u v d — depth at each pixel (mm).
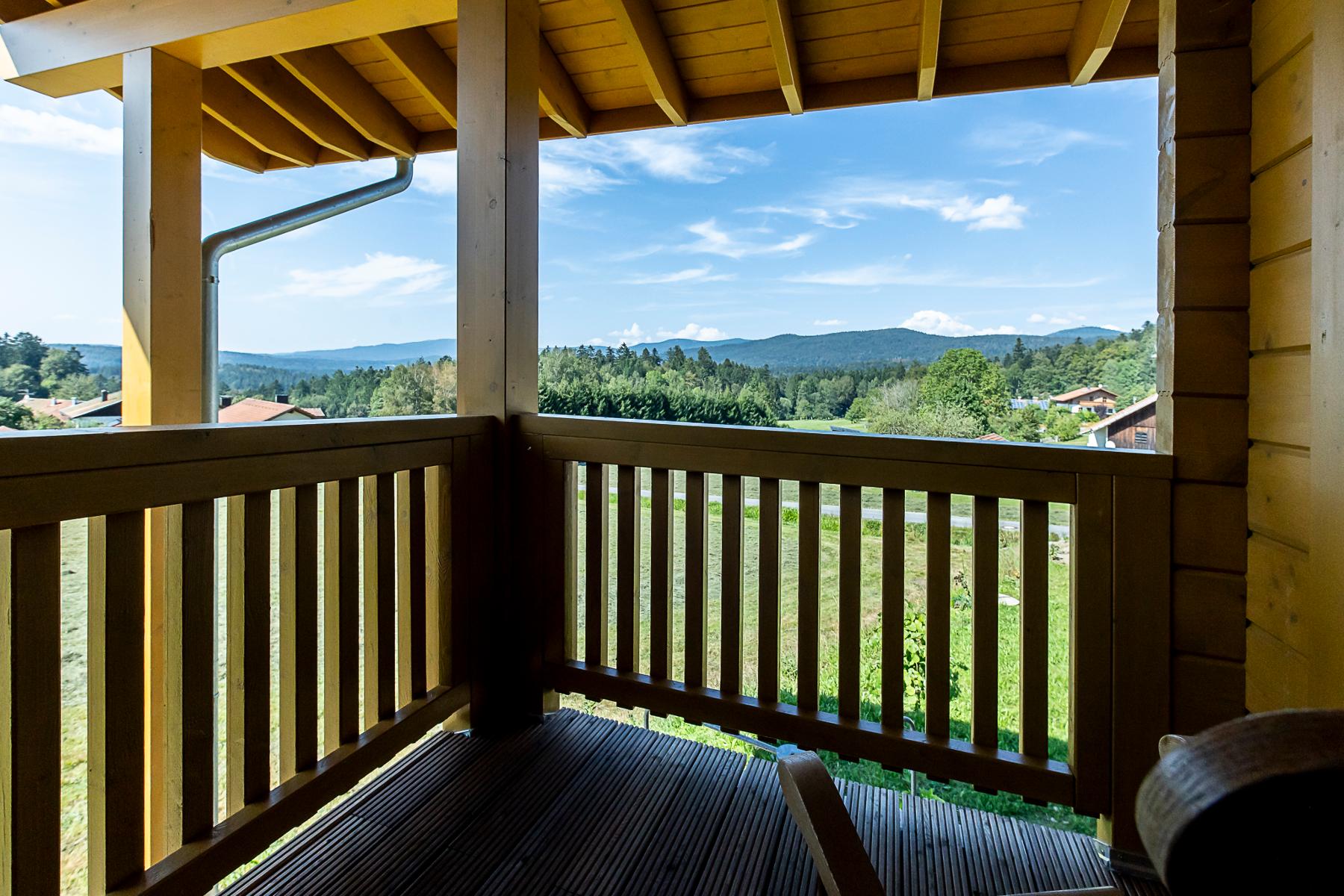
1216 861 278
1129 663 1350
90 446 1003
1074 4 2178
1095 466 1360
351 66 2836
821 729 1587
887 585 1533
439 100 2674
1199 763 285
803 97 2643
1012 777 1427
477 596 1868
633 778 1657
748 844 1427
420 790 1600
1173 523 1328
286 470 1325
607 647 1916
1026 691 1438
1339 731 269
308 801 1373
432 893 1280
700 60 2557
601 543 1874
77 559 3789
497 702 1957
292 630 1384
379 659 1584
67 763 2580
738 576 1683
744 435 1650
